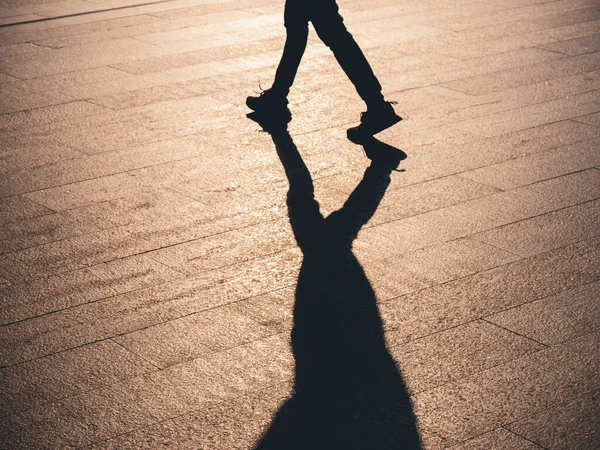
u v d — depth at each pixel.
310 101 6.77
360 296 3.94
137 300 3.97
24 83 7.39
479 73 7.30
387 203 4.92
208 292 4.02
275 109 6.34
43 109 6.72
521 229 4.54
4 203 5.07
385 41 8.40
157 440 3.02
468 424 3.05
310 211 4.86
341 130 6.13
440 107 6.50
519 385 3.26
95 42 8.70
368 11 9.72
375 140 5.90
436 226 4.61
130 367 3.46
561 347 3.49
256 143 5.92
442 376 3.33
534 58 7.69
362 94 5.83
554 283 4.00
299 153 5.72
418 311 3.80
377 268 4.19
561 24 8.88
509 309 3.79
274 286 4.06
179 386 3.32
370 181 5.23
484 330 3.64
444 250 4.35
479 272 4.12
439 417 3.09
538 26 8.83
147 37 8.82
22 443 3.03
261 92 7.00
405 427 3.04
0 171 5.54
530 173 5.25
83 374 3.43
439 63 7.62
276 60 7.89
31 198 5.14
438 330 3.65
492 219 4.67
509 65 7.50
